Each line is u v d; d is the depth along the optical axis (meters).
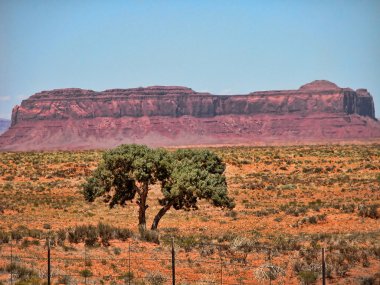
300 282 62.84
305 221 109.44
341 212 117.88
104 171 99.44
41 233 87.56
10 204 135.62
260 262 72.25
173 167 100.56
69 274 63.34
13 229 99.00
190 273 67.06
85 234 83.06
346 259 72.12
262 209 128.62
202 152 107.94
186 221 115.38
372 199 137.38
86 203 140.25
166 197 99.62
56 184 175.25
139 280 62.44
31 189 165.12
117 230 85.00
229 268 69.44
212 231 101.44
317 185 167.00
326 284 62.31
